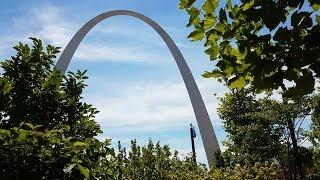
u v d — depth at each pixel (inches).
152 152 799.1
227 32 135.3
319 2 120.6
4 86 225.5
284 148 784.3
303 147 790.5
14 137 158.7
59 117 248.7
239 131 861.2
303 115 719.7
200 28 143.3
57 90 256.1
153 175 777.6
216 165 998.4
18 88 241.4
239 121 994.1
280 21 116.0
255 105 995.9
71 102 254.4
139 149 792.9
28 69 250.8
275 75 127.5
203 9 142.2
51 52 264.5
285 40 120.0
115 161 211.6
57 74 255.1
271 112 753.0
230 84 143.3
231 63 140.8
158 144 812.6
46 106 246.4
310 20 118.3
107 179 197.2
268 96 757.9
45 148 162.1
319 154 789.2
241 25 135.7
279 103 741.9
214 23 141.6
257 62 126.6
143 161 783.7
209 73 146.5
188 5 142.6
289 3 115.7
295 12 117.9
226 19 136.0
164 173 777.6
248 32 130.1
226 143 970.7
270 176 663.8
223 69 142.1
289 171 766.5
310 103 681.6
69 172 155.8
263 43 130.3
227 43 141.0
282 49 125.1
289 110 727.7
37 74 255.8
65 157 162.6
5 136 157.8
